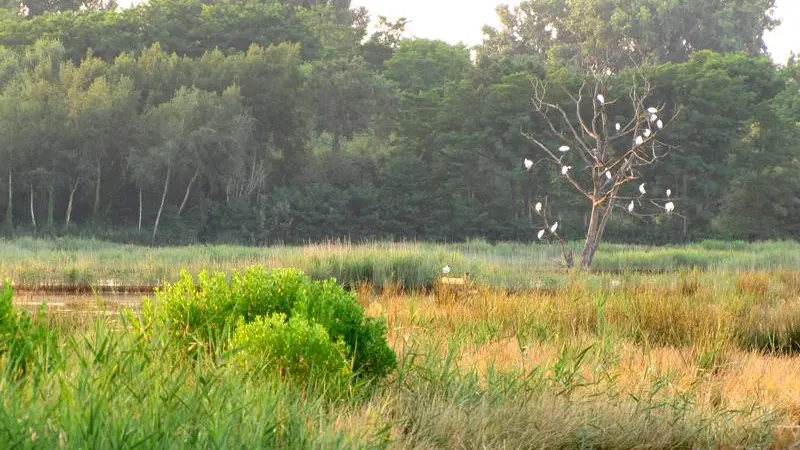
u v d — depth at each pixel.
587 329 12.28
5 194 73.00
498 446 6.82
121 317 7.08
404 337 9.50
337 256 25.61
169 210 76.75
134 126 73.62
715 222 83.06
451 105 82.75
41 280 23.80
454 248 48.81
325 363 7.35
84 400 5.07
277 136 82.75
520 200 81.94
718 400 8.81
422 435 6.90
